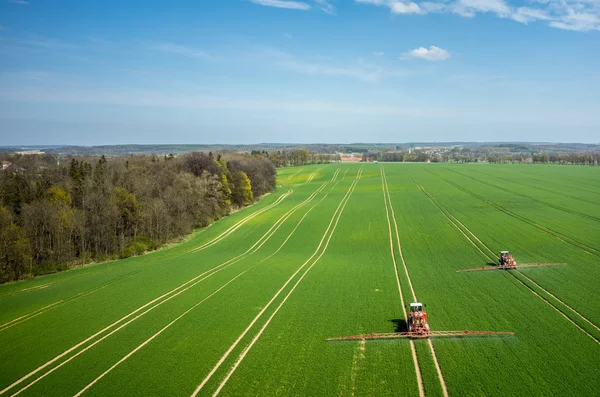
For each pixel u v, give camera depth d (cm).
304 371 3131
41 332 4106
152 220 8306
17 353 3672
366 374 3061
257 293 4916
